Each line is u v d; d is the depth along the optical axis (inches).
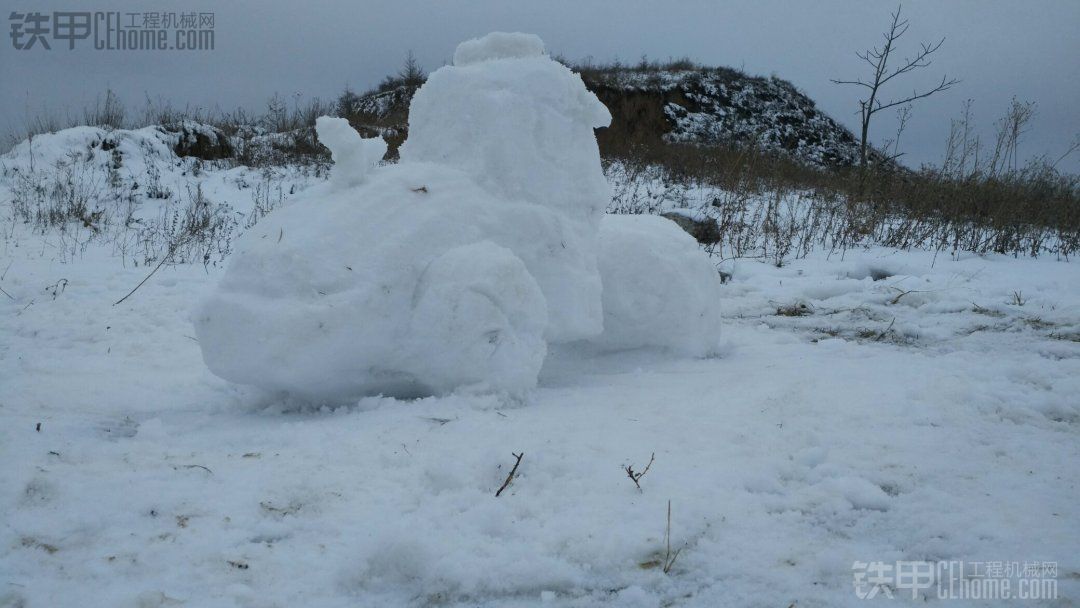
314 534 100.0
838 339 229.1
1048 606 88.0
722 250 404.2
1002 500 114.0
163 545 96.6
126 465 119.4
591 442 128.7
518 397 151.4
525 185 164.2
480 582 91.5
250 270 141.1
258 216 459.5
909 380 172.4
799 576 94.2
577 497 110.2
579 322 165.9
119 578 89.8
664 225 209.8
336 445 126.0
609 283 193.3
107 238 392.5
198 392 171.5
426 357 146.3
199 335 141.6
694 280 203.6
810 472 121.3
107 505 105.2
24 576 89.5
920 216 431.5
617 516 104.9
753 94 1091.9
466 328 143.9
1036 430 142.9
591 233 175.2
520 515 105.3
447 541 97.5
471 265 145.7
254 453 125.3
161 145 581.9
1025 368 179.5
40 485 108.8
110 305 261.3
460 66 173.6
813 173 661.9
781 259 381.1
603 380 178.5
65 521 101.1
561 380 180.2
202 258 357.4
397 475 114.7
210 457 123.9
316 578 91.1
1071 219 418.9
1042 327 245.4
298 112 751.1
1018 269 352.8
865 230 426.3
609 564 95.2
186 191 525.3
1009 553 99.0
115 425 144.2
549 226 163.2
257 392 157.6
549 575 92.6
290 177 581.0
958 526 105.9
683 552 98.0
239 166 603.5
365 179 154.3
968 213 425.4
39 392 166.4
